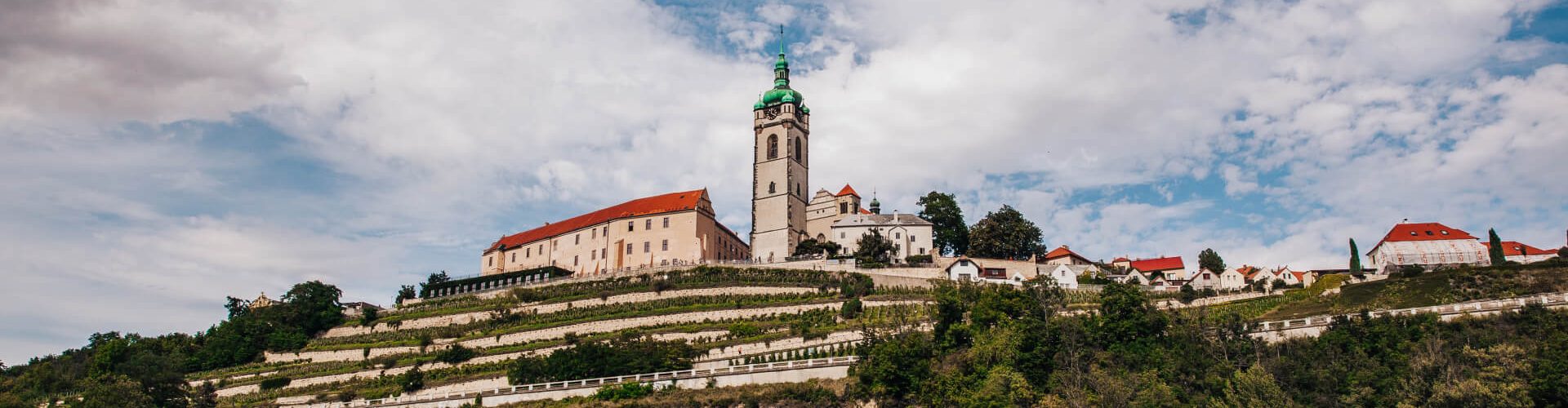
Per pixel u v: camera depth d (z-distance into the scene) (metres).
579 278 186.50
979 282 171.62
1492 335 105.38
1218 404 100.44
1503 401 90.50
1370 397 98.31
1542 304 111.94
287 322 175.62
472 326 169.62
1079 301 158.00
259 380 154.50
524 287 182.12
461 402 132.62
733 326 154.50
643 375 129.75
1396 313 115.62
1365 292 142.50
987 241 196.25
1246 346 113.38
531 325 164.75
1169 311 140.00
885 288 168.38
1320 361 106.69
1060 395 108.38
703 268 181.62
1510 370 94.62
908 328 138.38
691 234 193.88
